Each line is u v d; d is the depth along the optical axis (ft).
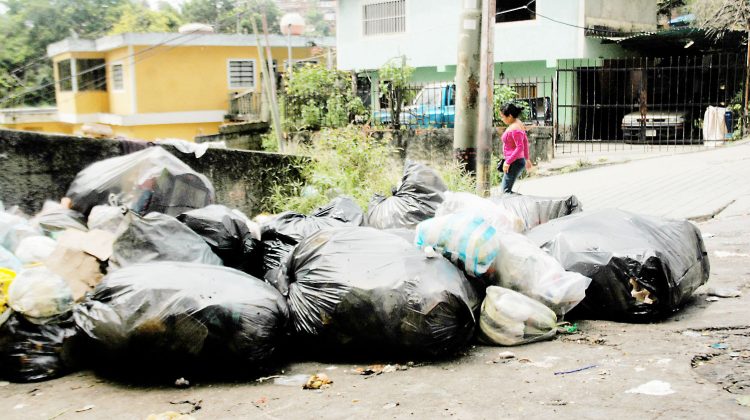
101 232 14.43
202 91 76.95
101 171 17.46
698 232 15.87
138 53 72.90
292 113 52.19
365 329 11.90
